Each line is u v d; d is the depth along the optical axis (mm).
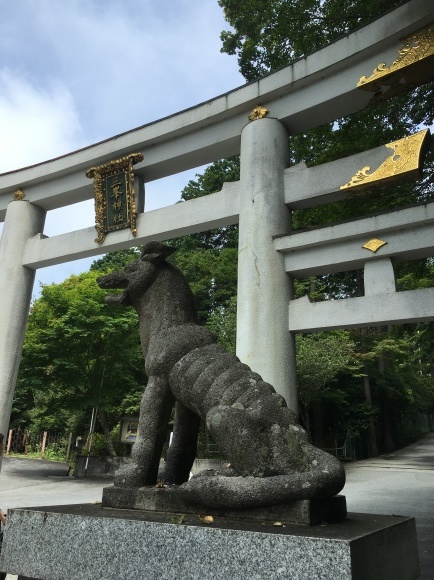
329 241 7887
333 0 10516
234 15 12602
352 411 22156
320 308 7777
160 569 2818
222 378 3590
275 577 2506
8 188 12297
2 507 9719
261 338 7805
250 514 3068
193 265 23750
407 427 31797
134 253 28391
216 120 9797
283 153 8914
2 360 10727
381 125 10312
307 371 17422
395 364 27000
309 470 3125
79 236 10922
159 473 4016
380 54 8141
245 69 15156
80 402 15984
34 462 19750
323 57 8578
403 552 3197
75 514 3266
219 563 2664
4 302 11148
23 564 3316
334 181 8195
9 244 11625
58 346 15758
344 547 2391
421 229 7355
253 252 8273
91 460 15297
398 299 7258
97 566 3021
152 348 4012
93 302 15898
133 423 17141
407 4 7797
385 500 9766
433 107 9914
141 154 10172
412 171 7453
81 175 11445
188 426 4078
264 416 3344
